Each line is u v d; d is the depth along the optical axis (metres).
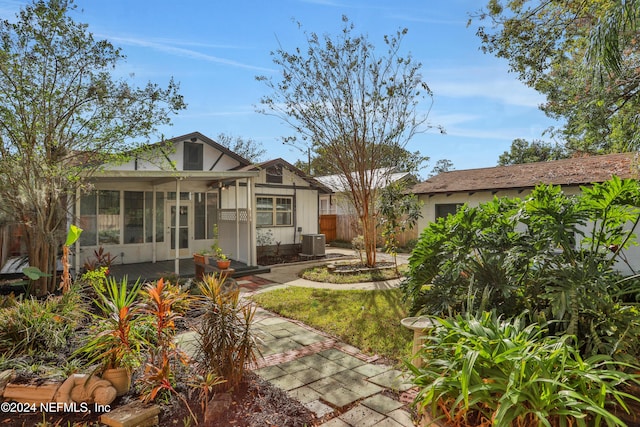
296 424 2.78
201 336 3.28
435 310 3.73
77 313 4.28
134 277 8.46
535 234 3.46
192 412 2.88
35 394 2.95
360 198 10.27
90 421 2.79
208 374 3.00
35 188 6.32
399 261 11.52
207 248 12.00
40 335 3.74
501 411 1.66
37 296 6.32
